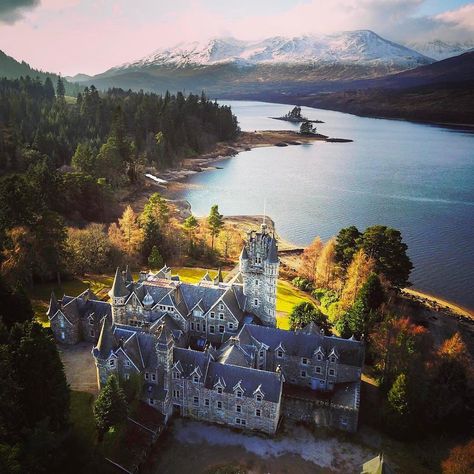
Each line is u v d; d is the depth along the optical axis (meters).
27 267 125.81
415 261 170.12
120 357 82.94
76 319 105.06
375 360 101.38
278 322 117.12
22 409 68.19
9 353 68.31
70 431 69.06
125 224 162.12
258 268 100.38
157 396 82.62
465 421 85.94
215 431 82.75
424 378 86.56
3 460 54.06
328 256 143.00
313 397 89.50
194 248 169.38
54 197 169.75
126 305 100.88
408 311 130.62
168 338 81.75
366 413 88.19
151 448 78.06
